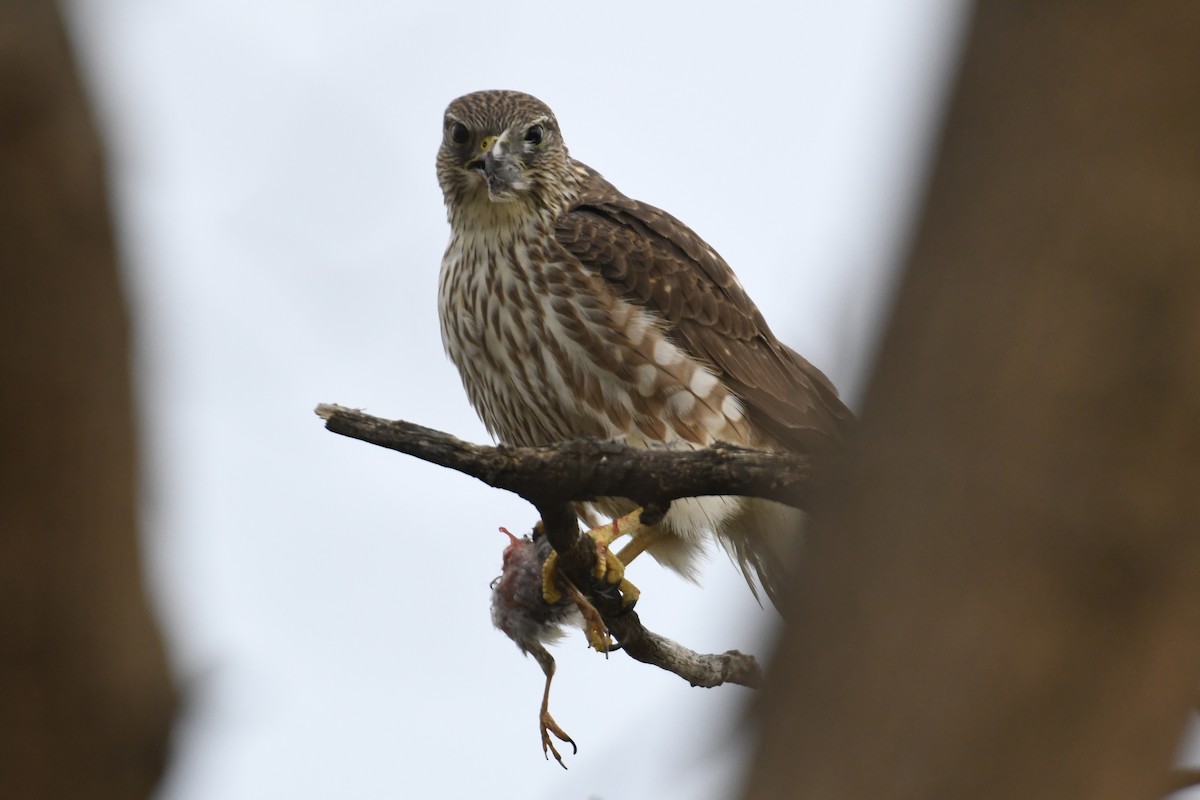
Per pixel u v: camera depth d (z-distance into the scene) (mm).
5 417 4035
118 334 4148
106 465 4152
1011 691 3541
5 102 3867
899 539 3646
